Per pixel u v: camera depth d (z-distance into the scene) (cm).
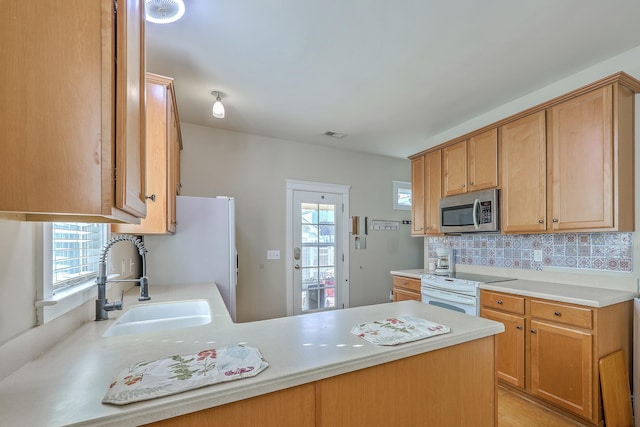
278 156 409
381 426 104
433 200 351
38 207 71
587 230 216
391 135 395
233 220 279
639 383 196
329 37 200
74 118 74
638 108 214
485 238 324
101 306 150
